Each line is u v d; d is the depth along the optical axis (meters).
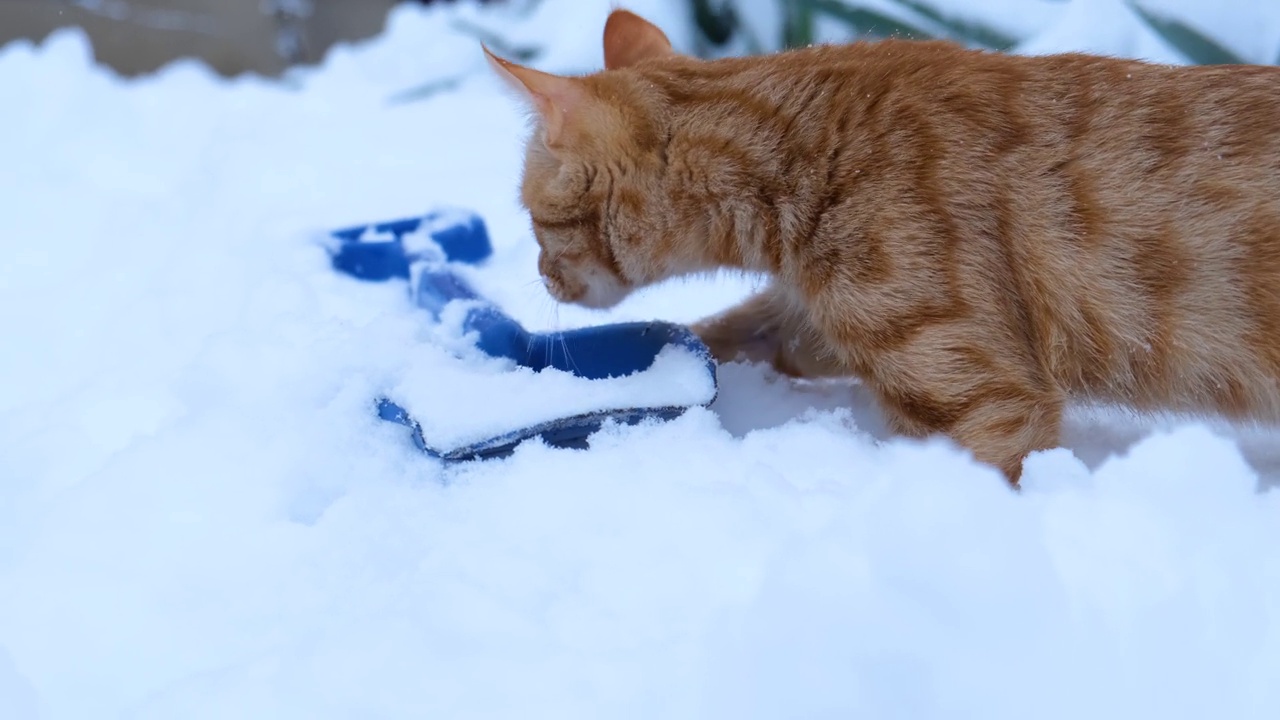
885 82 0.67
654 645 0.51
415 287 0.82
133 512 0.60
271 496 0.61
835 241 0.65
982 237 0.64
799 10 1.25
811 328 0.71
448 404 0.63
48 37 1.83
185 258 0.92
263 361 0.70
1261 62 1.04
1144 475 0.58
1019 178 0.64
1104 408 0.67
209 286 0.86
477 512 0.59
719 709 0.49
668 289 0.83
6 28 1.90
